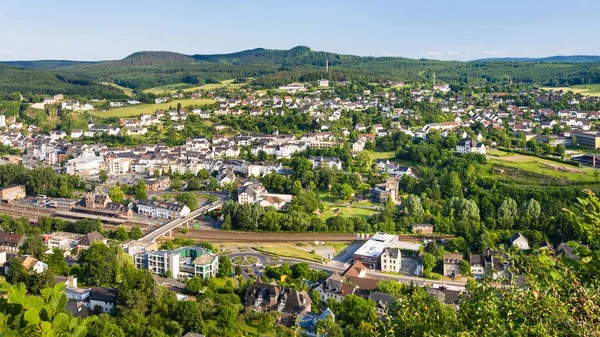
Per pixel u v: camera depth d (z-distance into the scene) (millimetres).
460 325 77312
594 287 59125
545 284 66188
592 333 55188
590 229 60688
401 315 90125
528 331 61250
